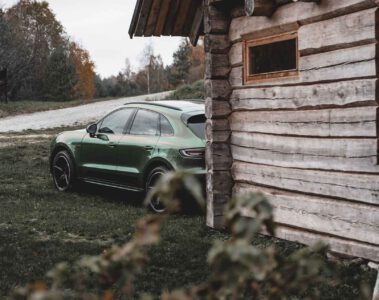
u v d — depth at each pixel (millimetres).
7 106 46250
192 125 9562
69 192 11484
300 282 1687
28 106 47000
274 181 7473
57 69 73250
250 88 7812
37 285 1549
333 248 6586
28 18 84750
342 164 6441
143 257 1692
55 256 6824
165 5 9062
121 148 10281
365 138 6145
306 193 7004
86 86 87750
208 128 8227
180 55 89375
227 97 8195
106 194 11242
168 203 1605
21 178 13242
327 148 6641
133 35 9375
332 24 6406
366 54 6020
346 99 6293
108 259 1662
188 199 9195
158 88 105312
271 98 7430
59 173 11750
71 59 82562
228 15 8148
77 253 6984
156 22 9273
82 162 11164
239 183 8133
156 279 5898
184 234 7770
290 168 7211
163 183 1594
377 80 5957
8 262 6578
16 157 16844
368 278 5742
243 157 8008
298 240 7125
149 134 9953
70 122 35000
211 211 8156
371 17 5934
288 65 7215
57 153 11812
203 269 6227
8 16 82375
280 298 1682
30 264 6496
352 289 5461
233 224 1635
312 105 6773
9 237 7789
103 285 1832
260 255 1533
